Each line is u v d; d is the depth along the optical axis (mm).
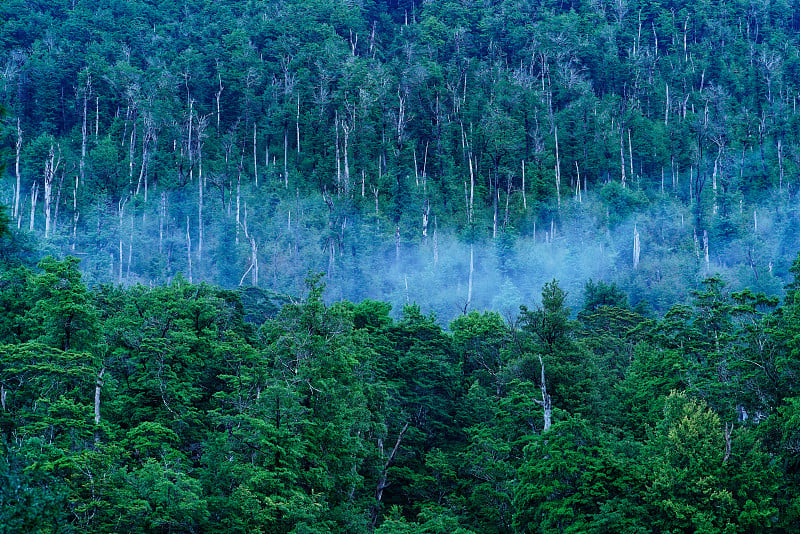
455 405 66188
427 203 155375
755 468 43062
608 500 43375
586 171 176125
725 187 167000
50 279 50781
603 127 183875
